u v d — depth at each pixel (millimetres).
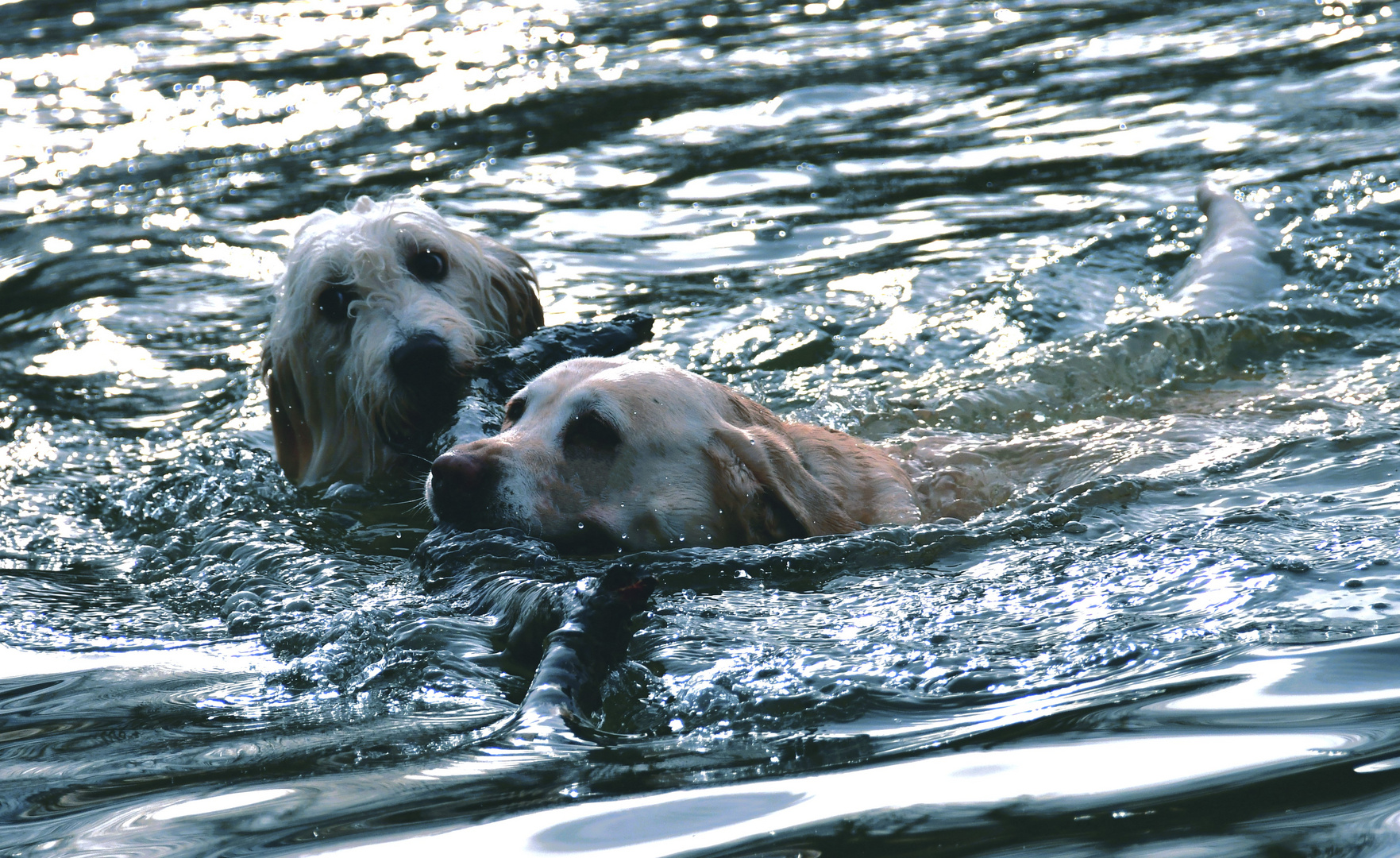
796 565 11055
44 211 26953
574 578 10523
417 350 14586
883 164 26594
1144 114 28141
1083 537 11250
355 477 16062
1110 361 17078
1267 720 7527
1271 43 32469
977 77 32250
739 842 6543
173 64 38719
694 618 9812
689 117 30703
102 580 12406
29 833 7246
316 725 8508
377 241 15969
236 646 10242
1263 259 19688
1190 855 6180
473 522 11734
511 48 38375
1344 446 13055
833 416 16203
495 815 6961
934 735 7707
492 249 17672
